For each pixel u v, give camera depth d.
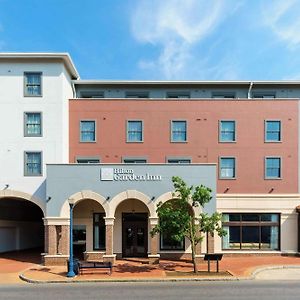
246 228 27.33
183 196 19.73
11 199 29.92
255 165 27.86
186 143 27.94
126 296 14.83
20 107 26.44
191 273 19.69
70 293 15.54
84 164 23.69
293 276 19.48
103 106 28.09
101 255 24.11
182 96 30.25
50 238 23.19
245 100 28.28
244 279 18.39
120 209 25.55
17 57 26.16
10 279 19.00
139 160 27.70
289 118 28.16
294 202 27.34
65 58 26.58
